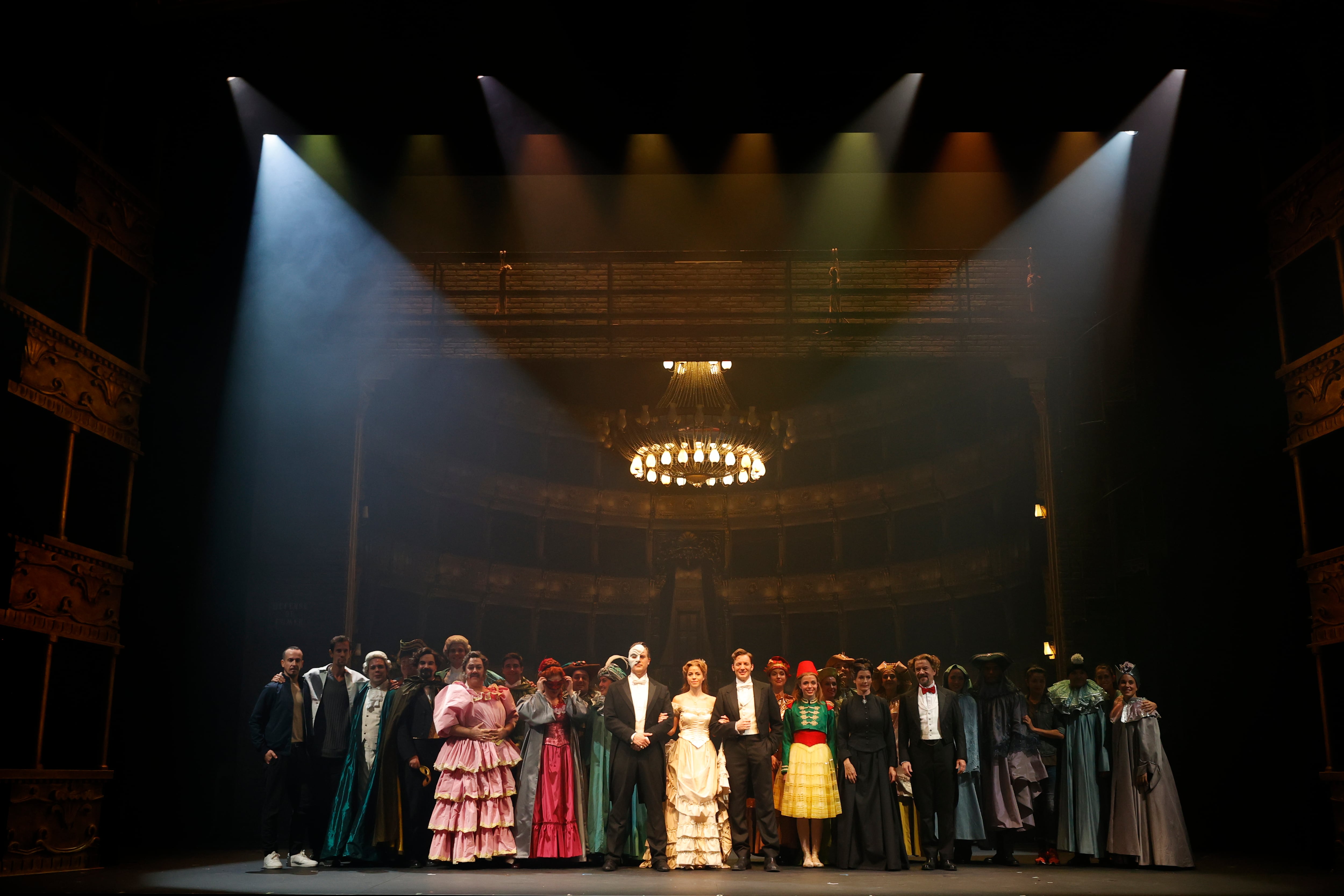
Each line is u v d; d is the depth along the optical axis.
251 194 13.98
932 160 13.84
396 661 10.39
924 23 11.77
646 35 11.98
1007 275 16.05
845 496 25.53
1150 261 13.88
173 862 10.39
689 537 27.06
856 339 15.30
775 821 9.15
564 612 25.95
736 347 15.20
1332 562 10.54
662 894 6.93
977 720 10.27
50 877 8.41
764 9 11.77
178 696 12.45
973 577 22.02
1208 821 12.36
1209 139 12.62
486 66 12.08
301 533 15.05
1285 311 11.48
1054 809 10.35
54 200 10.19
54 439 10.27
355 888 7.34
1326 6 10.43
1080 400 15.53
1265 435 11.76
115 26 10.98
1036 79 12.19
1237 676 12.09
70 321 10.68
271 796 9.04
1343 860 9.93
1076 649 14.88
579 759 9.69
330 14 11.35
